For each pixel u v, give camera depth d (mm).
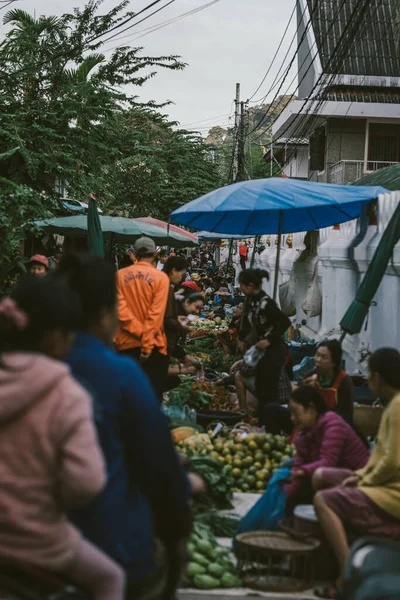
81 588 2754
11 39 16516
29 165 14633
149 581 3053
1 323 2766
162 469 3020
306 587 4855
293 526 5223
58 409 2596
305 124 33344
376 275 7688
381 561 3330
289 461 5852
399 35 30031
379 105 28906
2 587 2605
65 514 2830
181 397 9227
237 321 13891
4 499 2584
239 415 8648
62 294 2812
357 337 11320
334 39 31391
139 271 8047
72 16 17203
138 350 8031
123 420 3002
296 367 10750
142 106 39969
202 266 43406
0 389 2572
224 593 4750
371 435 7422
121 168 36500
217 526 5648
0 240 11688
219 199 8516
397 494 4730
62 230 15609
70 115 16109
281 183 8711
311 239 15789
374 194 8805
